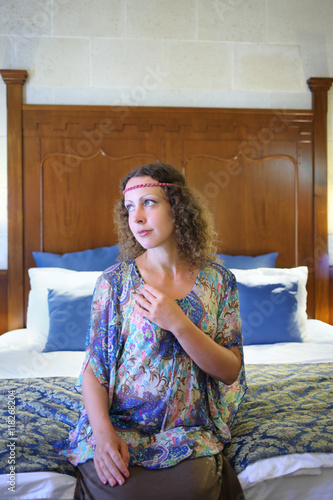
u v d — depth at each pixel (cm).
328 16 362
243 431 152
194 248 142
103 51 345
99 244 344
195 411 136
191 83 353
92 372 136
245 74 357
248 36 357
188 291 141
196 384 136
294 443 139
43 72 342
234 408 149
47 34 341
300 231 360
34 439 147
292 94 362
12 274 338
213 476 122
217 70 355
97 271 322
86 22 343
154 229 137
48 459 135
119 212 159
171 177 142
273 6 359
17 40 340
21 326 338
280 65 360
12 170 338
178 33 350
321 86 359
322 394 185
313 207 361
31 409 174
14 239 338
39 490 125
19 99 338
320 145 361
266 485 134
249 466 134
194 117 350
